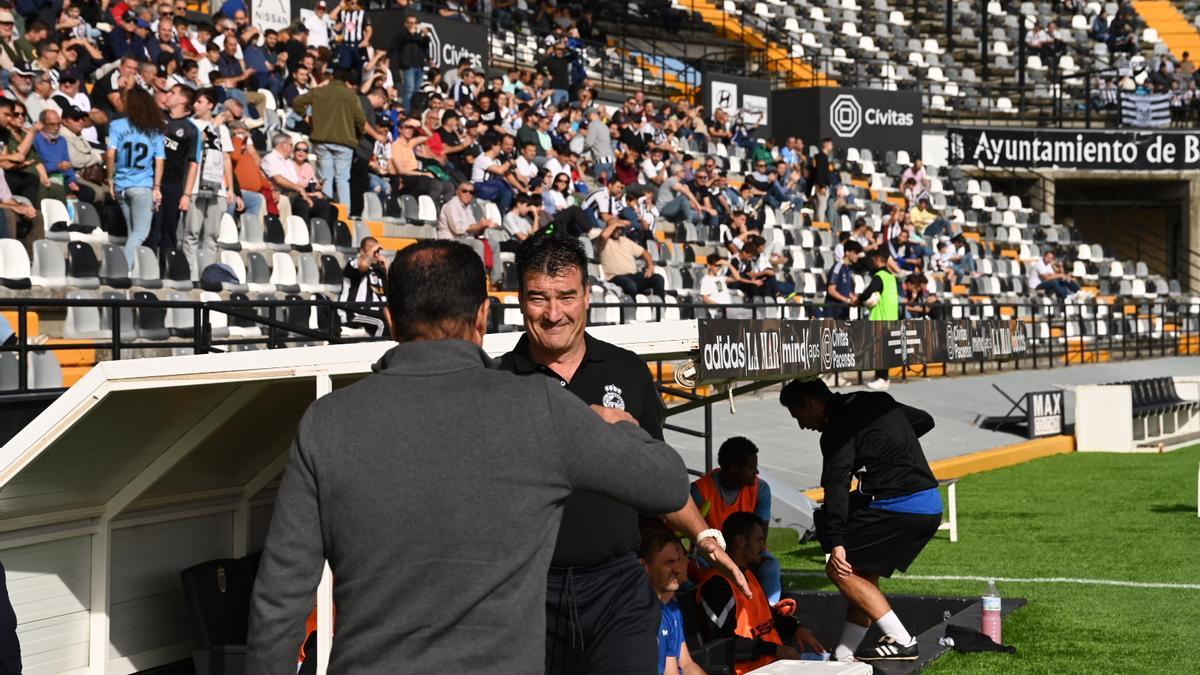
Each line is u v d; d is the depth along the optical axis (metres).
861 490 6.48
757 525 6.45
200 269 12.91
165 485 5.60
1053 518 11.95
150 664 5.70
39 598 5.22
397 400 2.71
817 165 26.84
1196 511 12.22
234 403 5.26
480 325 2.94
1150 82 35.34
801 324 5.72
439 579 2.63
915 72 35.25
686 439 13.79
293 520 2.70
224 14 17.91
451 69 21.86
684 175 23.00
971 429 17.47
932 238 27.30
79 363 10.59
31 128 11.83
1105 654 6.90
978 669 6.59
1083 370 23.69
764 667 5.33
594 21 29.97
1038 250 31.31
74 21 15.00
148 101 12.01
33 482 4.96
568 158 20.81
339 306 8.30
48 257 11.13
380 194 17.16
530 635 2.68
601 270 17.75
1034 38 36.81
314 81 17.23
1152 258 36.22
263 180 14.48
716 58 33.16
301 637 2.74
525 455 2.69
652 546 5.20
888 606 6.46
